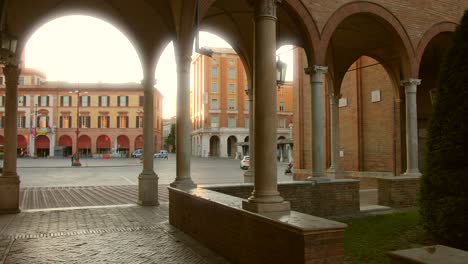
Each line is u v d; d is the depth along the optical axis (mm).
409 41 13203
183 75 9852
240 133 71250
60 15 11609
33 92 70312
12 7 10086
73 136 71438
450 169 7309
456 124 7293
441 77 7758
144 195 12430
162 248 7199
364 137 19938
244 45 13820
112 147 72125
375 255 6887
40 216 10477
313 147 11492
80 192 17422
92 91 71875
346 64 15914
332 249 4523
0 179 10820
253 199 5785
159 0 10359
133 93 72375
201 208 7582
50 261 6363
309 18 11242
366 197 14844
